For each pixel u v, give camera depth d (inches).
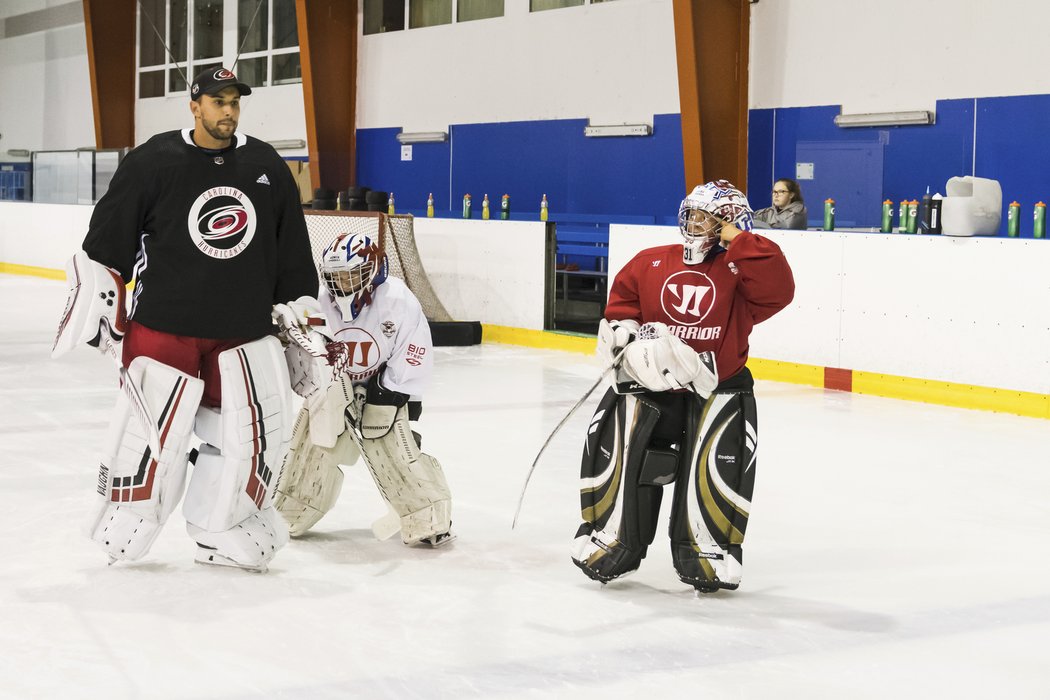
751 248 149.5
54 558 172.9
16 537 184.7
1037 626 148.9
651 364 148.6
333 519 201.3
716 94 471.2
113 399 331.9
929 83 420.8
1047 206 393.4
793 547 187.6
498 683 125.6
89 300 151.1
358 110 667.4
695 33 458.3
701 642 140.3
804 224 407.5
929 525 202.8
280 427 162.9
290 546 183.0
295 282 166.4
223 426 158.2
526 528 196.9
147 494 158.4
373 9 651.5
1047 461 261.7
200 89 152.6
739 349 156.8
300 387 170.1
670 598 158.7
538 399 344.8
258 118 731.4
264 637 139.6
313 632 141.8
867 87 438.6
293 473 184.2
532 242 481.7
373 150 661.9
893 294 357.4
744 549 186.2
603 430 159.9
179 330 155.3
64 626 142.5
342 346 168.4
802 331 383.2
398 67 639.1
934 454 268.7
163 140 155.2
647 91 515.5
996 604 158.2
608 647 137.9
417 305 175.6
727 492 156.6
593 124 541.0
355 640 139.2
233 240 156.3
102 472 160.2
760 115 472.4
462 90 604.1
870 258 362.6
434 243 527.2
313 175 664.4
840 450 272.4
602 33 531.2
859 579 169.8
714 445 156.1
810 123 456.8
